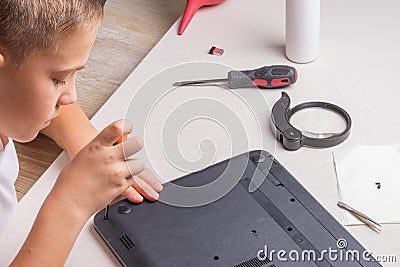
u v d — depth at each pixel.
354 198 1.25
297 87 1.45
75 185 1.16
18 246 1.23
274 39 1.57
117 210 1.23
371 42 1.54
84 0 1.04
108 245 1.21
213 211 1.22
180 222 1.21
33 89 1.06
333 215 1.23
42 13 1.01
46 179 1.33
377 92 1.43
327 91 1.44
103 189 1.17
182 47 1.57
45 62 1.04
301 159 1.32
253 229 1.20
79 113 1.41
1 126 1.13
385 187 1.27
